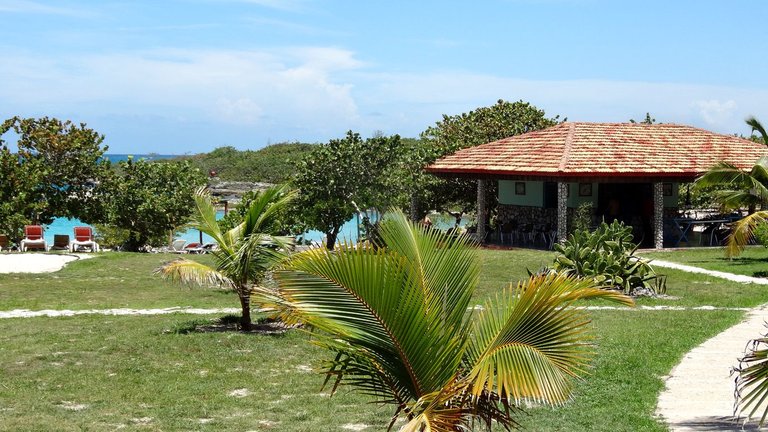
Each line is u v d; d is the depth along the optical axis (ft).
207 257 107.14
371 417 37.65
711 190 145.07
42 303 71.41
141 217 134.51
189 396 41.32
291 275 23.08
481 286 79.66
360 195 124.77
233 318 61.98
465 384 22.31
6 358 48.67
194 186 136.56
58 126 140.46
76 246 120.67
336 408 39.29
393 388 23.98
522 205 128.67
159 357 49.57
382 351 23.21
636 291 76.74
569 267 75.20
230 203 204.03
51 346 51.90
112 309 68.49
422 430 21.76
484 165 123.34
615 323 60.80
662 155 118.83
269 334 56.54
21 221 122.11
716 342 53.98
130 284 83.92
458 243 24.99
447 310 23.95
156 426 35.78
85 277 88.63
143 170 138.00
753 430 33.14
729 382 42.70
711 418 35.53
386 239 24.59
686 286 81.92
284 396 41.63
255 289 25.09
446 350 23.17
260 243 55.77
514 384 21.93
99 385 43.11
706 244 119.44
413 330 22.95
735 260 100.94
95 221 140.77
